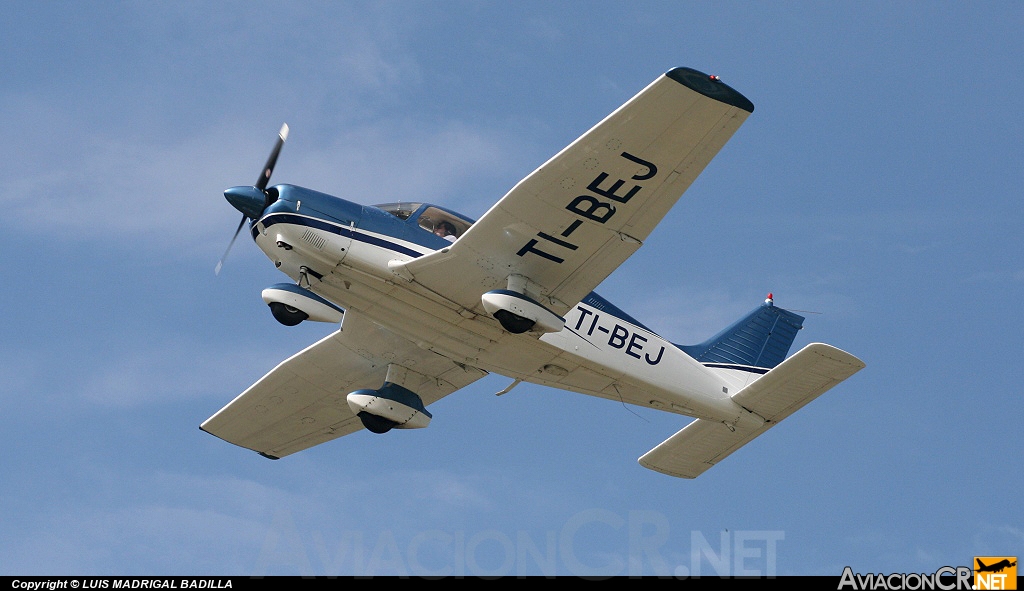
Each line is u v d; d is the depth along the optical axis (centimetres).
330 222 4706
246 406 6122
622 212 4359
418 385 5866
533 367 5212
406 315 4925
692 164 4166
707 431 5656
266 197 4778
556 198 4316
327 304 5281
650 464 5862
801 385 5253
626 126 4047
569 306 4800
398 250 4762
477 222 4441
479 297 4741
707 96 3938
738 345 5994
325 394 6034
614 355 5244
